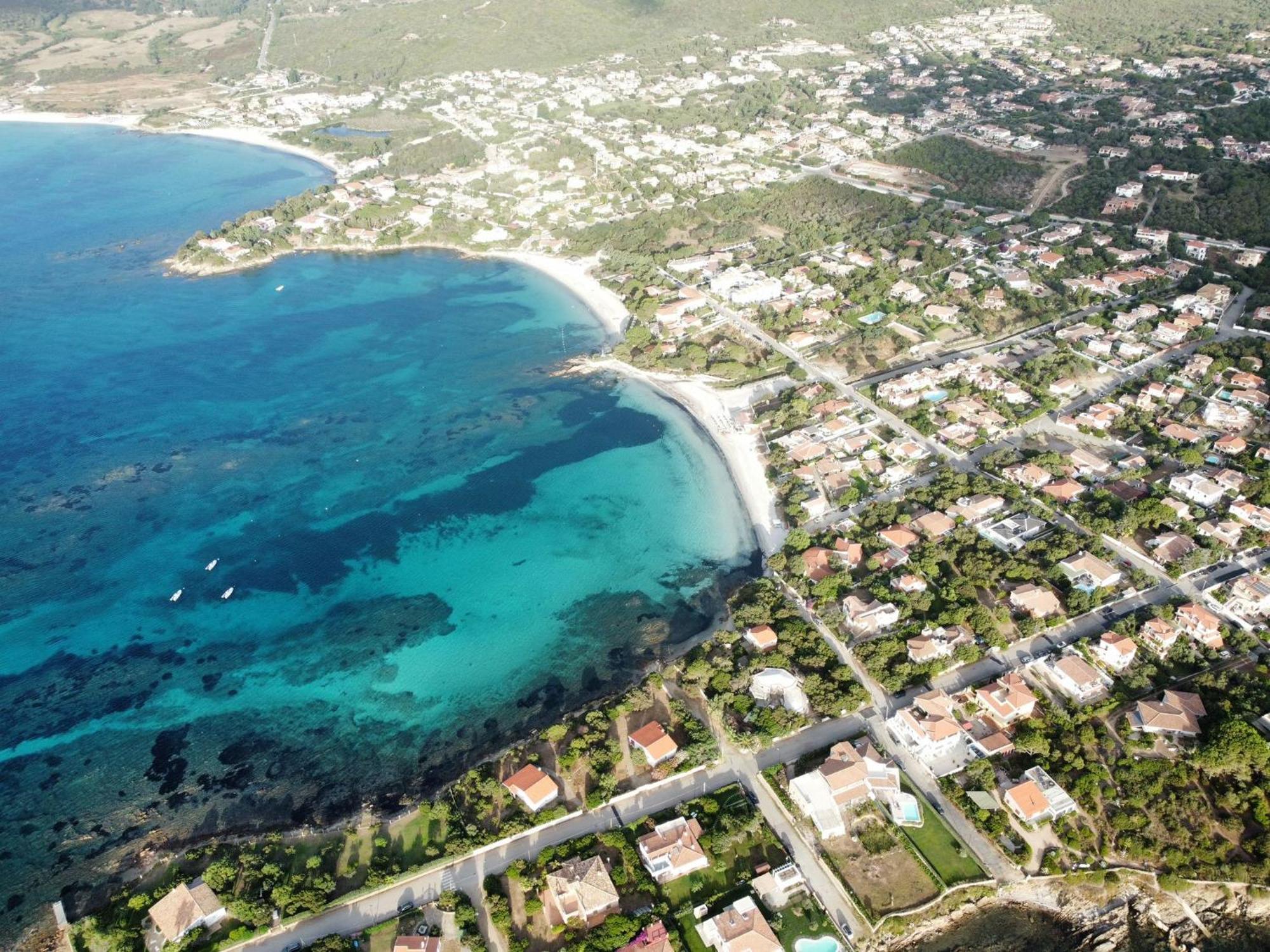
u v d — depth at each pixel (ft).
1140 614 463.83
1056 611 476.95
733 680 446.60
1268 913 336.90
